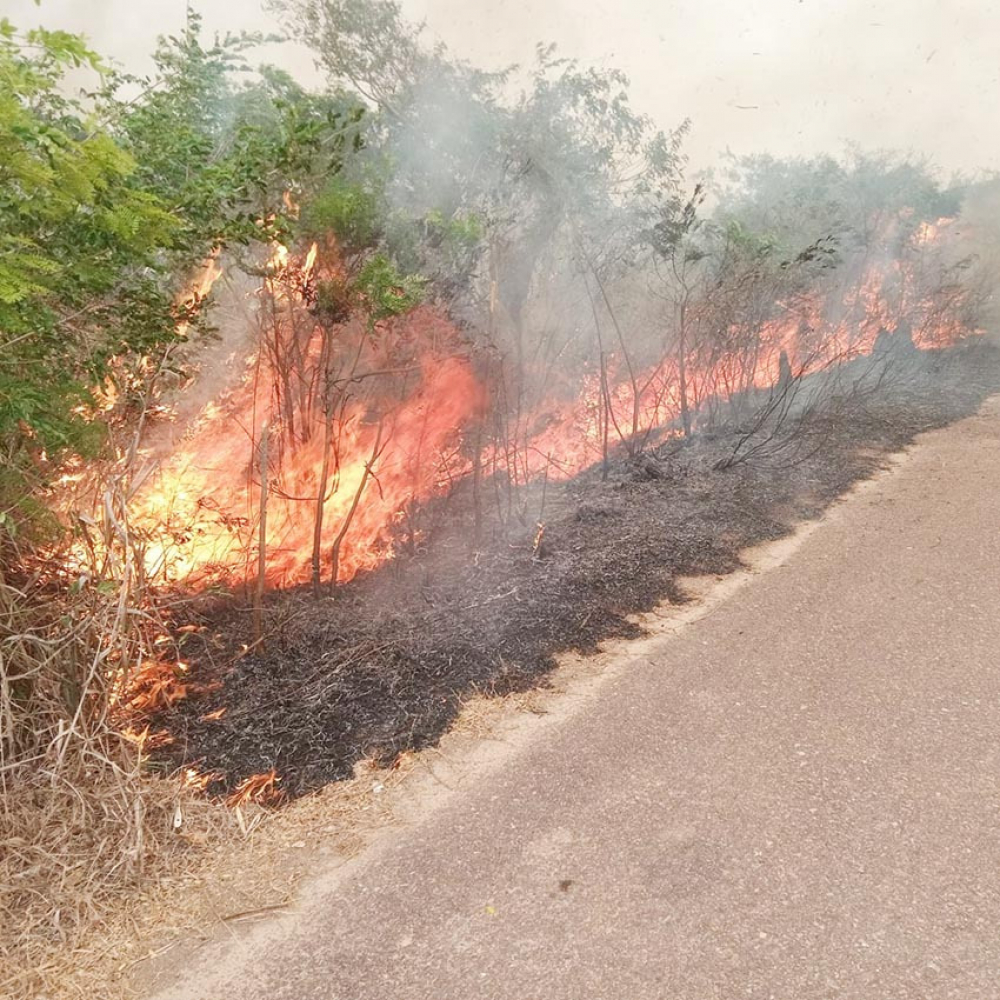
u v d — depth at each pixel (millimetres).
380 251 3953
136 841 2375
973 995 1859
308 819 2574
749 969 1963
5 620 2604
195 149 3186
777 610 3920
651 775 2725
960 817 2441
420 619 3740
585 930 2104
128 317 2969
